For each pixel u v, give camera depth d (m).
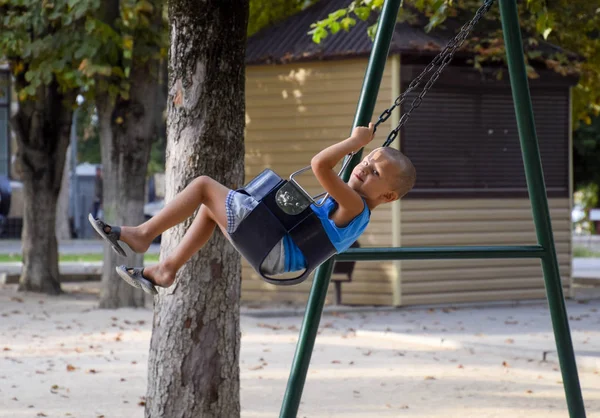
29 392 11.23
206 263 7.72
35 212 22.48
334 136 20.42
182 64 7.70
